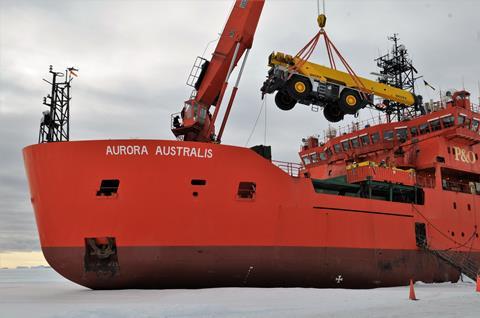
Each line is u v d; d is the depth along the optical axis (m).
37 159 19.81
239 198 20.16
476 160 31.80
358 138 32.12
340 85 26.48
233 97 23.52
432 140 29.73
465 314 12.72
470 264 29.36
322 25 26.06
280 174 21.27
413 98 30.92
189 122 22.44
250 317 12.22
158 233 19.03
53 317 12.09
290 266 21.11
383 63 37.78
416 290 21.86
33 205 20.69
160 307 13.40
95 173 19.19
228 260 19.81
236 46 22.81
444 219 28.39
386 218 25.05
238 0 23.33
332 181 24.70
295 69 25.23
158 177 19.16
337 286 23.09
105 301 15.90
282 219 20.97
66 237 19.34
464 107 30.64
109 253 19.39
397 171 26.70
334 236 22.58
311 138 36.75
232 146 20.33
